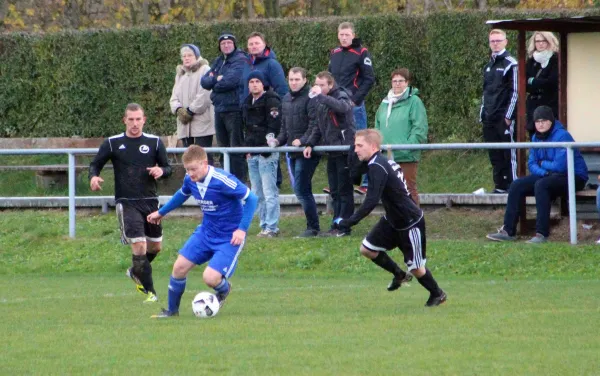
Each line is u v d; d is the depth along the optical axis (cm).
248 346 1939
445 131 4900
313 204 3712
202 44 5228
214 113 4106
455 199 4025
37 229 4009
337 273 3419
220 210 2361
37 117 5519
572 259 3325
